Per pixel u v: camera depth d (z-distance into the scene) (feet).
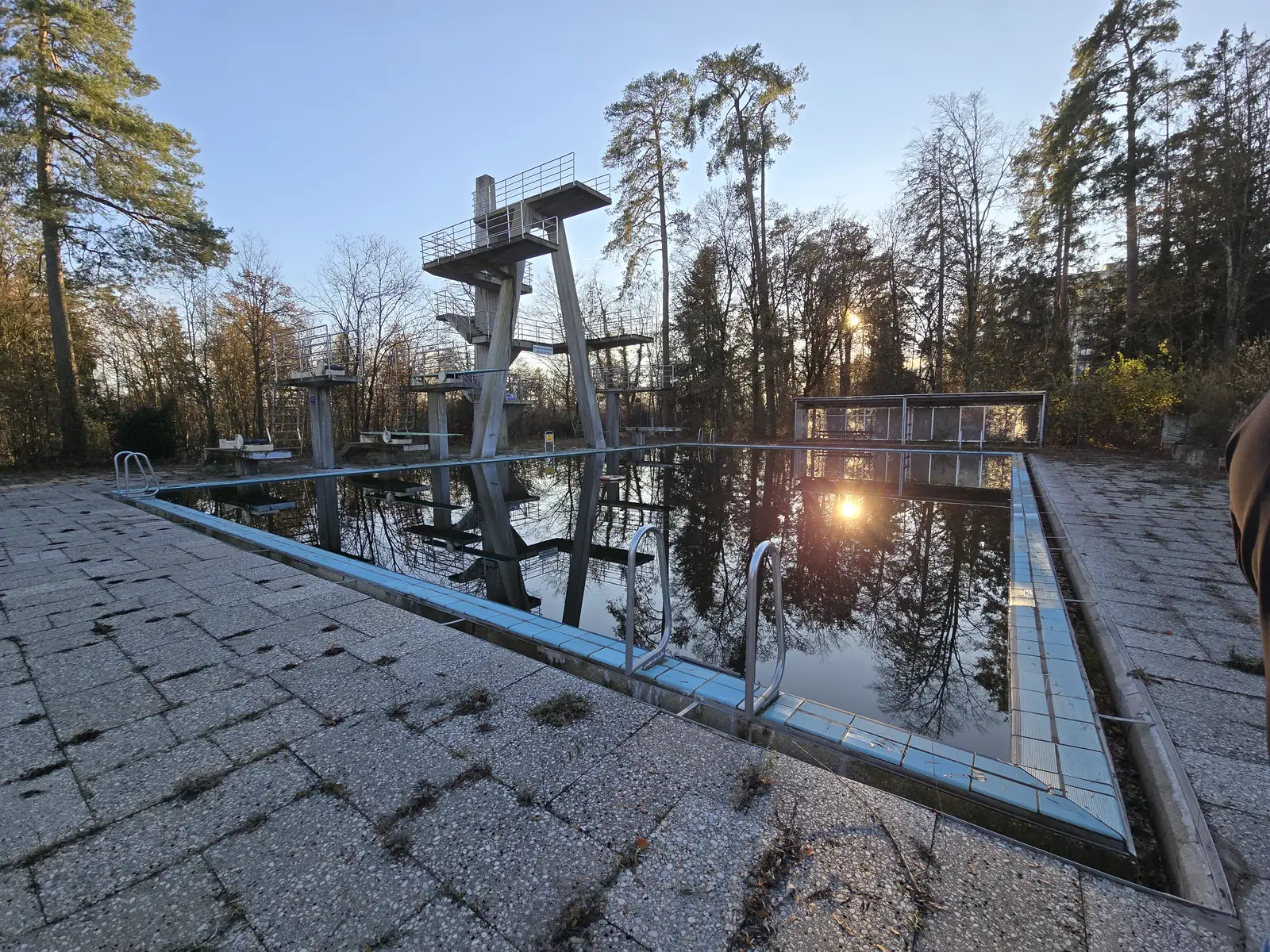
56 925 4.19
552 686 7.97
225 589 12.50
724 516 25.09
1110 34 50.44
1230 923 4.08
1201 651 8.91
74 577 13.48
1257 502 2.19
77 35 37.17
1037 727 7.05
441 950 3.97
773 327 70.59
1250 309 46.57
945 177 64.80
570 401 88.02
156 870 4.71
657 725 6.94
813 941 3.98
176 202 40.81
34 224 41.06
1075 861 4.79
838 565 17.06
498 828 5.17
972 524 22.50
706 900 4.34
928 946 3.93
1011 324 67.10
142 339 61.62
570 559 18.57
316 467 41.29
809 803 5.48
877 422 60.85
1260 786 5.64
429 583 13.51
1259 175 42.73
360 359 66.44
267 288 56.95
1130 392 43.21
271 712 7.30
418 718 7.14
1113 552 14.70
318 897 4.42
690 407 79.41
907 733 6.72
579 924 4.16
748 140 64.80
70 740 6.69
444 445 50.19
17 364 42.88
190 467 42.06
